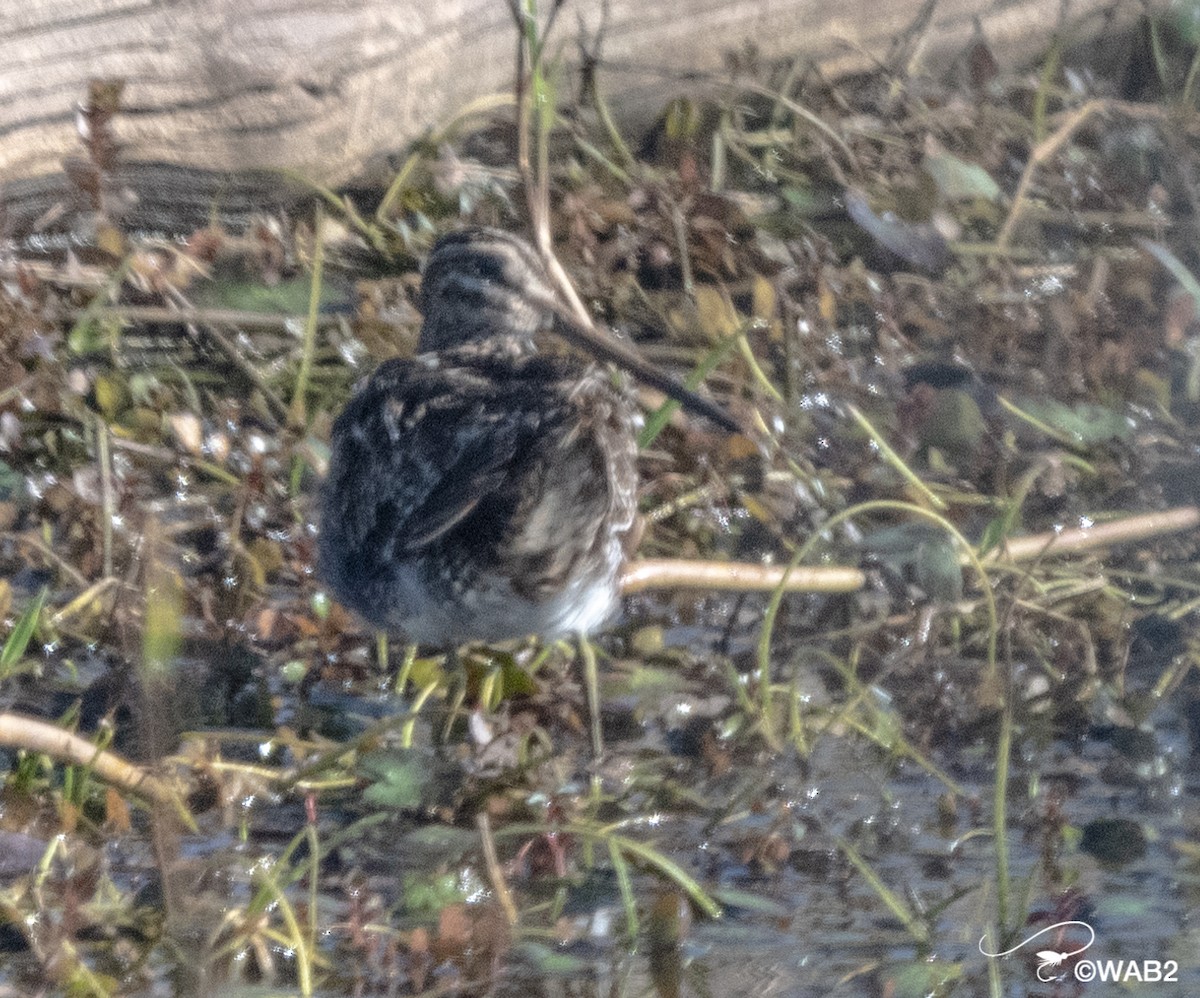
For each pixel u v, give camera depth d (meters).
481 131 9.14
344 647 7.14
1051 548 7.75
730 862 6.04
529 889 5.82
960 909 5.76
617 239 8.82
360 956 5.38
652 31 9.27
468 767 6.29
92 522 7.39
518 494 5.94
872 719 7.01
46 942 5.30
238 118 8.31
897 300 8.91
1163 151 9.79
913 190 8.88
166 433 7.86
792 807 6.46
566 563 6.05
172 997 5.11
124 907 5.57
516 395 6.17
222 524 7.59
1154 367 8.95
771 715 6.87
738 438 7.85
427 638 6.39
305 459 7.57
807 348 8.55
